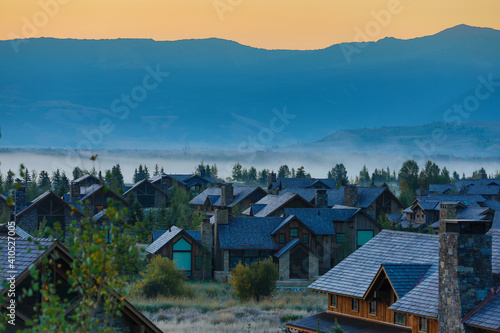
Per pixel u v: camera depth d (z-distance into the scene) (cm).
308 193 18512
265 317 7981
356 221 12531
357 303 5691
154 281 9494
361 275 5859
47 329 2636
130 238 2814
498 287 4519
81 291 2742
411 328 5062
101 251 2727
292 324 5700
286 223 11875
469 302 4388
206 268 11625
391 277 5250
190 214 15375
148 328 3806
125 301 3712
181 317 8025
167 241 11456
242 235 11812
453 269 4422
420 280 5334
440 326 4506
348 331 5244
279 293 10206
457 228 4462
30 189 19912
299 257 11600
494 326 4109
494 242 5131
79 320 2706
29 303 3431
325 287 5947
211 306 8806
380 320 5444
